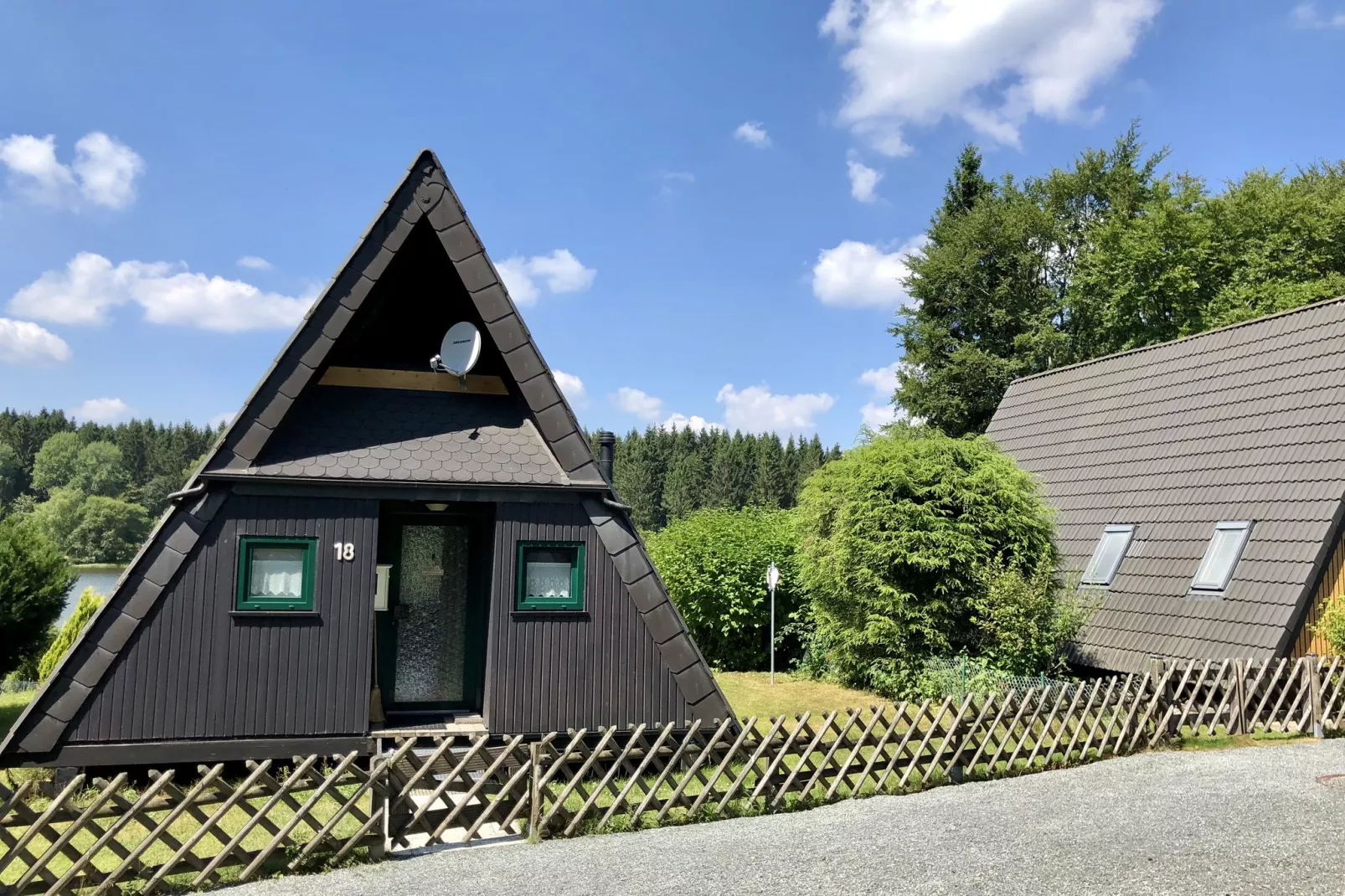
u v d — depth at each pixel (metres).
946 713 9.58
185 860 6.64
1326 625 12.29
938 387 39.00
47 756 8.65
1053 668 14.56
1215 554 14.27
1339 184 33.12
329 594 9.51
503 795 7.76
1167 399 18.05
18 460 92.94
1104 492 17.69
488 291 10.26
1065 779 9.60
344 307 9.77
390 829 7.41
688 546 20.62
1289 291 28.41
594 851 7.41
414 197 10.09
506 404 10.92
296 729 9.27
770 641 20.03
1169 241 32.97
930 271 39.84
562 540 10.17
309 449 9.77
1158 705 11.17
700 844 7.51
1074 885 6.33
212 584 9.21
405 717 10.56
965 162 44.66
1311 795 8.65
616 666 10.12
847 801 8.88
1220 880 6.38
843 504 15.42
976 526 14.43
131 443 95.00
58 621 18.25
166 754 8.91
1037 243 39.81
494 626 9.85
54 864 7.41
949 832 7.71
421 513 11.21
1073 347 37.28
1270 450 14.70
